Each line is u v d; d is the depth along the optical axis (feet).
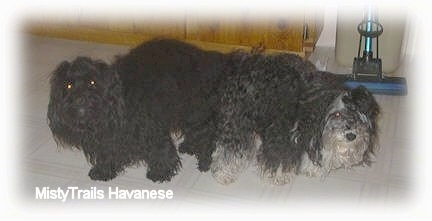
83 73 6.26
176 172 7.00
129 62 6.61
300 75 6.50
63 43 10.18
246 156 6.86
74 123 6.35
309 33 9.66
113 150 6.69
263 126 6.59
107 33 10.10
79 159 7.32
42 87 8.80
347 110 6.29
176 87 6.54
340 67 9.61
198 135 6.93
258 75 6.52
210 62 6.69
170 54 6.66
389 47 9.24
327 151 6.51
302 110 6.40
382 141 7.70
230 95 6.63
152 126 6.63
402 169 7.22
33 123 7.95
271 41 9.43
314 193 6.83
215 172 6.91
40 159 7.28
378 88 8.74
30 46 10.03
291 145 6.54
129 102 6.48
